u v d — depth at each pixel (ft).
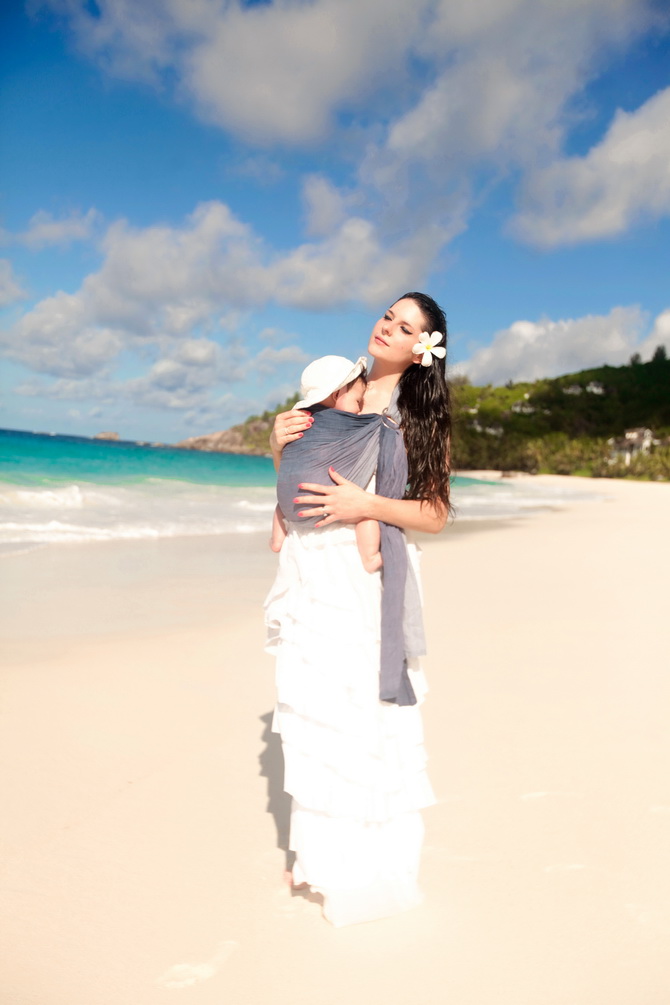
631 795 9.74
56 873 7.84
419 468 7.70
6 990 6.05
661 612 21.54
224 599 22.00
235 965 6.48
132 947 6.70
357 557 7.45
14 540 31.35
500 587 25.21
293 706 7.30
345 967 6.48
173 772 10.36
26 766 10.38
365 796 7.13
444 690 13.99
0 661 15.06
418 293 7.97
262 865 8.13
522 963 6.53
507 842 8.56
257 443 538.88
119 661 15.47
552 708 13.10
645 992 6.15
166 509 47.78
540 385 501.97
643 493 125.08
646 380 501.56
